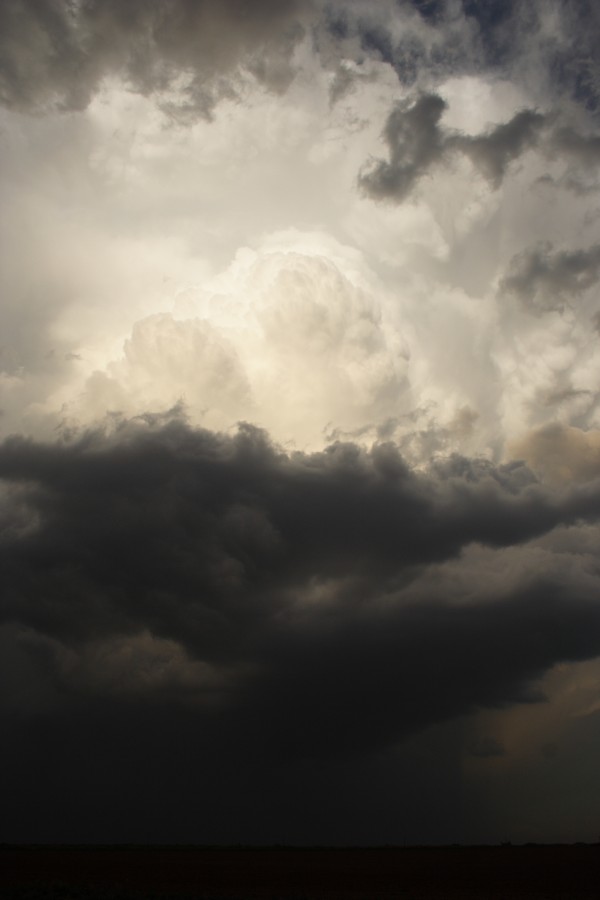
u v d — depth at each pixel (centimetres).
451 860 8244
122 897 4612
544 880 6084
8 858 8594
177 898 4591
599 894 5166
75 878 6341
